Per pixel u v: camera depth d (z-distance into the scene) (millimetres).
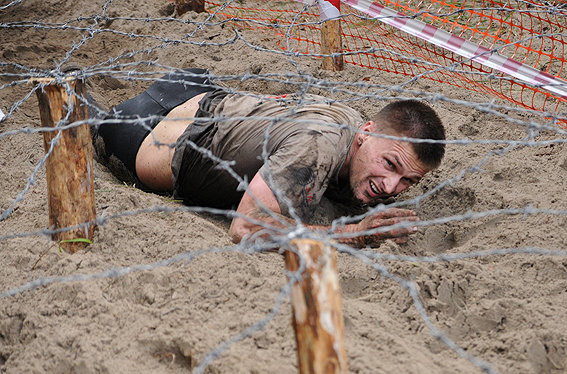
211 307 4383
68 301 4461
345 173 5492
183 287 4578
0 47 9164
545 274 4930
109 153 6246
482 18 10508
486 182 6195
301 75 4785
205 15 10070
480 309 4492
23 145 6547
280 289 4488
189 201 5938
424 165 5230
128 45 9500
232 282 4578
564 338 4262
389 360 3984
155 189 6148
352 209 6008
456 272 4836
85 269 4723
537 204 5797
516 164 6434
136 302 4520
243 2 11141
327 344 2957
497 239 5410
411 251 5477
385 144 5230
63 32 9914
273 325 4180
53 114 4637
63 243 4910
